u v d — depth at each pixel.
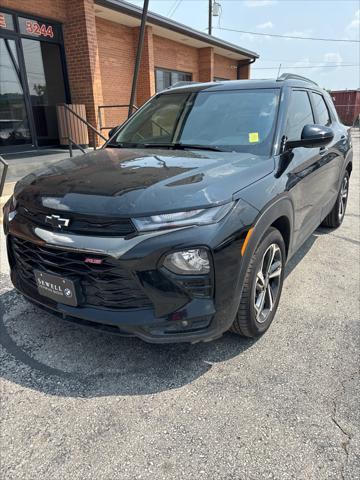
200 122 3.40
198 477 1.79
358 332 2.96
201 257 2.17
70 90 9.61
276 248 2.86
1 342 2.80
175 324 2.23
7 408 2.19
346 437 2.01
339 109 30.72
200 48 15.69
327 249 4.71
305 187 3.34
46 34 8.90
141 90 12.38
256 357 2.65
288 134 3.23
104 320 2.26
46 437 2.00
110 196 2.24
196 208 2.18
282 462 1.87
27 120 8.92
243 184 2.46
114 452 1.92
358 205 6.98
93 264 2.21
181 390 2.34
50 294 2.45
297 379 2.44
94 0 9.12
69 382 2.41
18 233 2.50
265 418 2.13
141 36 6.90
